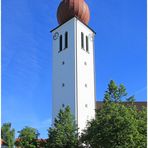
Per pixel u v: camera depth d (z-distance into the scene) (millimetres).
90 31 70562
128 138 39594
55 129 47438
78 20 68125
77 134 48281
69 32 67938
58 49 69250
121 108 43188
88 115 62531
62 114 48875
